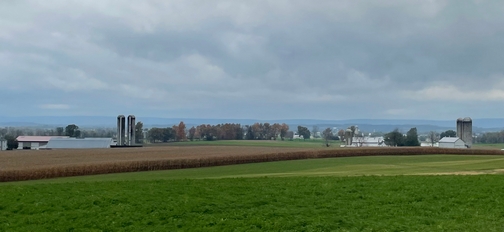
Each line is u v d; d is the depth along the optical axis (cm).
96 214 2038
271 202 2283
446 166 4572
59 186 2711
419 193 2473
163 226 1891
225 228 1864
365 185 2727
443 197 2388
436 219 2000
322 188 2628
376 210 2147
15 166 4044
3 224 1900
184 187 2647
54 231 1828
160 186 2689
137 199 2288
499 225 1898
